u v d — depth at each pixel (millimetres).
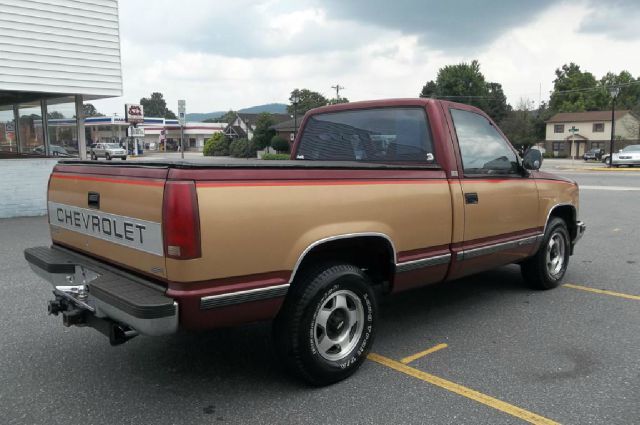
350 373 3691
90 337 4488
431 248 4180
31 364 3951
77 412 3250
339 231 3471
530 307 5293
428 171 4176
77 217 3789
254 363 3984
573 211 6109
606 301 5488
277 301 3246
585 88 94688
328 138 5203
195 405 3336
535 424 3102
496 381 3652
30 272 6535
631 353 4129
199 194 2869
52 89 11633
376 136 4797
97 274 3529
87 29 11992
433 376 3732
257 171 3121
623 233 9602
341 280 3490
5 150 14109
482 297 5641
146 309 2783
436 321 4895
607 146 70000
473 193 4484
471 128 4695
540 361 3982
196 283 2898
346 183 3553
